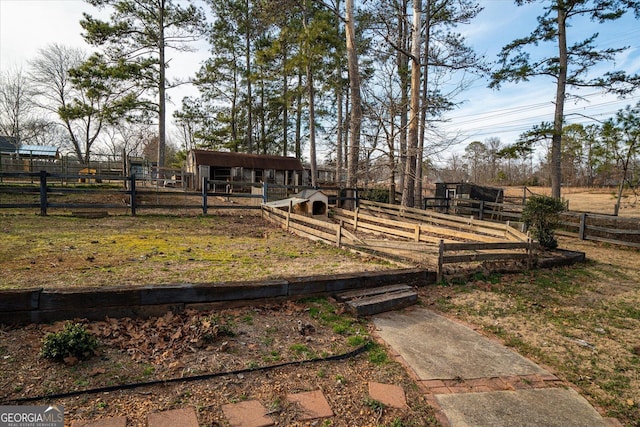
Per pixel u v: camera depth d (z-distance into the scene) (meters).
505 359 3.56
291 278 4.51
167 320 3.54
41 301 3.28
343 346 3.47
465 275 6.10
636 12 12.66
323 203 12.52
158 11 20.44
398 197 17.27
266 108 27.62
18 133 41.38
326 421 2.42
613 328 4.48
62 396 2.37
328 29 15.80
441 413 2.66
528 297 5.46
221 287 3.92
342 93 19.19
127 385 2.53
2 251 5.70
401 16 12.59
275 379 2.84
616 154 14.64
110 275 4.61
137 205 11.11
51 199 13.53
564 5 13.21
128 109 19.86
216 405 2.46
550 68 14.14
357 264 6.18
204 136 28.70
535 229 8.96
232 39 24.58
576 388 3.14
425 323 4.31
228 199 16.45
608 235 11.19
